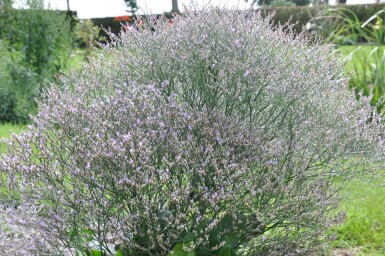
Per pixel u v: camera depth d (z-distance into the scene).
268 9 14.48
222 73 2.53
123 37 2.92
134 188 2.13
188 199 2.23
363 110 2.87
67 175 2.32
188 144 2.24
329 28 8.73
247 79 2.55
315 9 9.84
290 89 2.57
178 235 2.16
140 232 2.17
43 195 2.22
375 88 6.67
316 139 2.60
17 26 8.92
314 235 2.48
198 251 2.28
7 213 2.30
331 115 2.67
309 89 2.64
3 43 8.91
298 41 2.95
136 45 2.85
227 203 2.23
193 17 2.87
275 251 2.48
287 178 2.49
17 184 2.23
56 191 2.23
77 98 2.53
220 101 2.70
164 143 2.26
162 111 2.35
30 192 2.22
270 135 2.63
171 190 2.21
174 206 2.26
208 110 2.54
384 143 2.76
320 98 2.68
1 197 2.29
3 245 2.37
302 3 21.64
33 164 2.26
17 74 8.45
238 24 2.78
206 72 2.64
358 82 6.85
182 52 2.67
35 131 2.45
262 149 2.38
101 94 2.76
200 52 2.60
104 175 2.17
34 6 8.84
